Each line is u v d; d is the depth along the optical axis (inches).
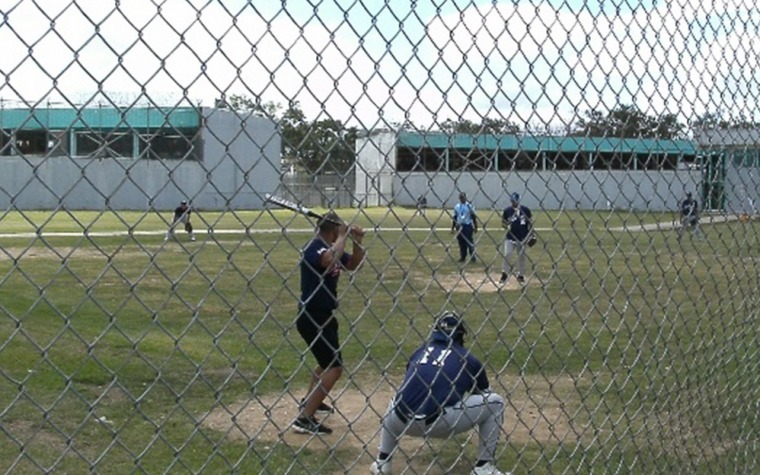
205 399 264.5
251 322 357.7
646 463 184.7
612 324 325.1
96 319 343.9
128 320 345.1
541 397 265.7
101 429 235.3
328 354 190.1
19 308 364.5
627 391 236.4
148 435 231.8
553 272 143.9
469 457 213.8
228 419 245.9
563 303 343.3
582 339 317.7
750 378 199.0
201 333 341.4
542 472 208.1
